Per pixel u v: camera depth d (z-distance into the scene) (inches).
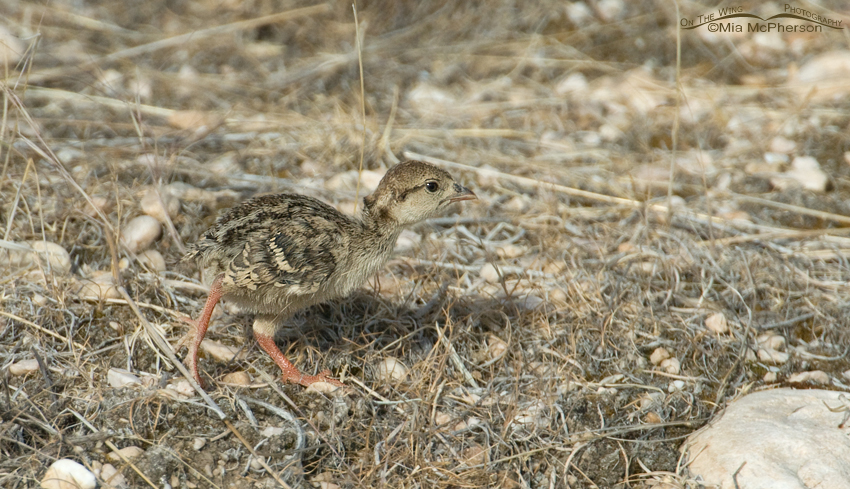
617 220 471.5
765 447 295.6
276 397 319.0
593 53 653.3
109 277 374.0
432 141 541.0
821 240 454.6
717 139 554.9
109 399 307.1
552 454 310.2
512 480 297.7
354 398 324.8
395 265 413.7
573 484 302.2
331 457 297.1
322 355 345.7
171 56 623.8
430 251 430.9
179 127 530.9
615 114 582.9
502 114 577.6
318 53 643.5
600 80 620.4
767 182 508.4
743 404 326.6
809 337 386.6
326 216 324.8
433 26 683.4
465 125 565.3
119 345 337.1
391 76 621.3
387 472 291.4
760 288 411.2
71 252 391.9
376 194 343.0
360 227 333.7
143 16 672.4
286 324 365.7
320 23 671.1
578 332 364.8
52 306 349.1
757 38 665.0
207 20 669.3
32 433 291.1
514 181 501.0
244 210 322.0
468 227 460.1
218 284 311.6
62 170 357.4
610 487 301.9
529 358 357.4
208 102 569.6
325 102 580.4
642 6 703.1
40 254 372.8
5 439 282.5
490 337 369.1
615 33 675.4
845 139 548.1
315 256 310.5
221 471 284.8
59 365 324.2
